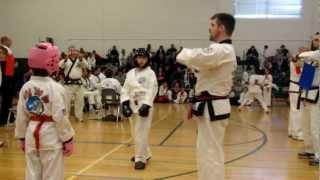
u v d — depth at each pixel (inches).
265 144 292.4
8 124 347.6
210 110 137.3
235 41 692.7
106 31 726.5
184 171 216.8
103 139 303.7
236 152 265.1
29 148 132.3
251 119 428.1
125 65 656.4
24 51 745.0
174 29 709.9
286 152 266.4
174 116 445.4
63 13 733.9
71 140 135.3
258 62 652.7
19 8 743.7
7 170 215.6
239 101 563.5
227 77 137.3
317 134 230.8
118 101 402.9
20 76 385.1
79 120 394.6
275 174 213.5
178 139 308.5
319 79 217.3
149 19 715.4
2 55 325.4
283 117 446.6
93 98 458.3
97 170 217.2
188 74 598.9
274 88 608.4
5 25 748.6
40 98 130.5
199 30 703.7
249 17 687.1
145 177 205.2
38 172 133.6
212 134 138.5
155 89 223.6
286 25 679.1
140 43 719.7
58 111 130.6
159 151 265.9
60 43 736.3
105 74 570.3
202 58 131.6
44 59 129.6
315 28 670.5
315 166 230.2
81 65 389.1
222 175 140.3
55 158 131.7
